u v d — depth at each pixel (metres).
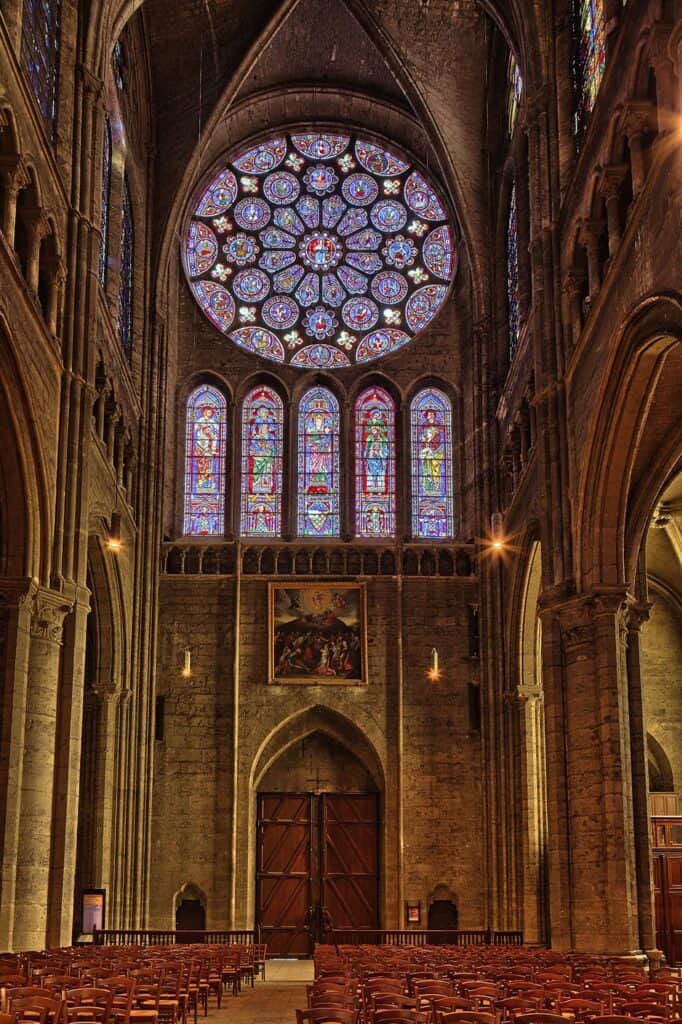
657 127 26.20
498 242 46.50
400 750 43.97
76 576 30.44
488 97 47.09
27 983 15.81
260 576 45.69
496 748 42.81
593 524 30.31
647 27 25.12
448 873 43.16
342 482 48.34
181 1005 19.31
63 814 28.64
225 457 48.69
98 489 35.59
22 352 26.56
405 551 46.19
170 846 43.03
